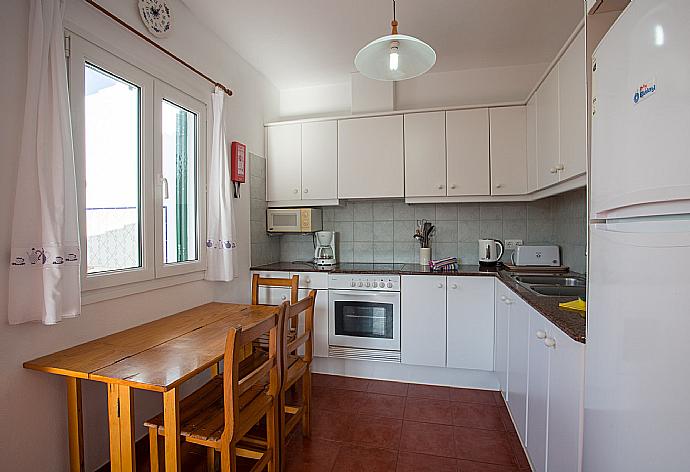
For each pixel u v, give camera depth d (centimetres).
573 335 112
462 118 292
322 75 327
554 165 213
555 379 133
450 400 255
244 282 299
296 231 326
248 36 259
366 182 311
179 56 220
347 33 255
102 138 174
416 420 228
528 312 172
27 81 137
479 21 241
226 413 133
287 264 334
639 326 77
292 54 287
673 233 67
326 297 294
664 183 68
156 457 137
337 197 318
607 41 92
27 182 135
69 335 156
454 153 294
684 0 63
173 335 173
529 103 272
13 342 136
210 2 220
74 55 156
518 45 273
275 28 249
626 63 82
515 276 247
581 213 248
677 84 65
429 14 233
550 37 262
